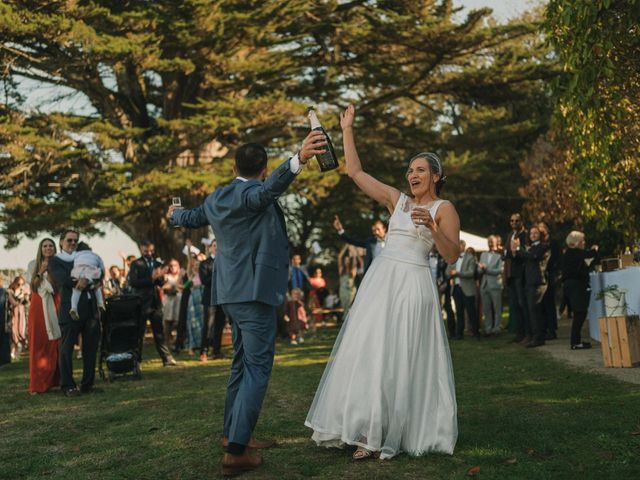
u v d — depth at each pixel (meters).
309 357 10.87
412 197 4.71
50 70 18.94
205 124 17.91
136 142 19.81
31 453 4.90
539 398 5.97
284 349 12.77
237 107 18.23
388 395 4.17
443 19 20.41
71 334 7.81
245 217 4.25
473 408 5.68
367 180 4.75
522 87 22.95
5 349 12.41
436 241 4.20
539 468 3.85
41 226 18.67
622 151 9.15
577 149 9.16
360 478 3.80
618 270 9.98
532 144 26.39
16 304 14.42
